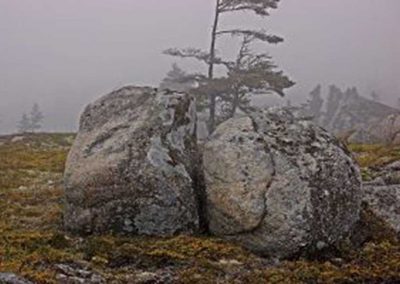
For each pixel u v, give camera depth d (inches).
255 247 598.9
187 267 554.9
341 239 618.8
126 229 621.3
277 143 625.3
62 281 494.9
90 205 625.0
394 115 1876.2
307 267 568.7
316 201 601.0
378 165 1021.2
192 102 679.1
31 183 944.3
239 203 600.7
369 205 678.5
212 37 2121.1
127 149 628.7
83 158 646.5
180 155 642.2
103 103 686.5
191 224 628.1
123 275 528.1
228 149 627.2
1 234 614.5
